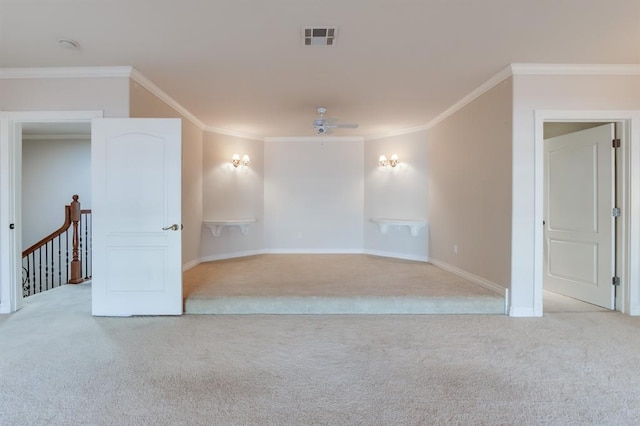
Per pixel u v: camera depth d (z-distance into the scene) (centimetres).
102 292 342
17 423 182
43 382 221
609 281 369
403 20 260
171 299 345
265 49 305
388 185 618
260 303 357
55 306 375
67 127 548
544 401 203
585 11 248
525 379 228
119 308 343
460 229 457
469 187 434
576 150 404
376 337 297
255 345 280
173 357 258
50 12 248
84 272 599
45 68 342
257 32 277
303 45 298
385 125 568
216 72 353
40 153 622
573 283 411
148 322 329
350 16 254
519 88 342
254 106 463
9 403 199
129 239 341
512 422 184
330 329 315
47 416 188
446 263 500
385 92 412
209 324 326
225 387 218
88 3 237
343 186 659
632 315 350
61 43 293
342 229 660
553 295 427
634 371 238
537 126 343
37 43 294
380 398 206
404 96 427
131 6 241
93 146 335
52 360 251
